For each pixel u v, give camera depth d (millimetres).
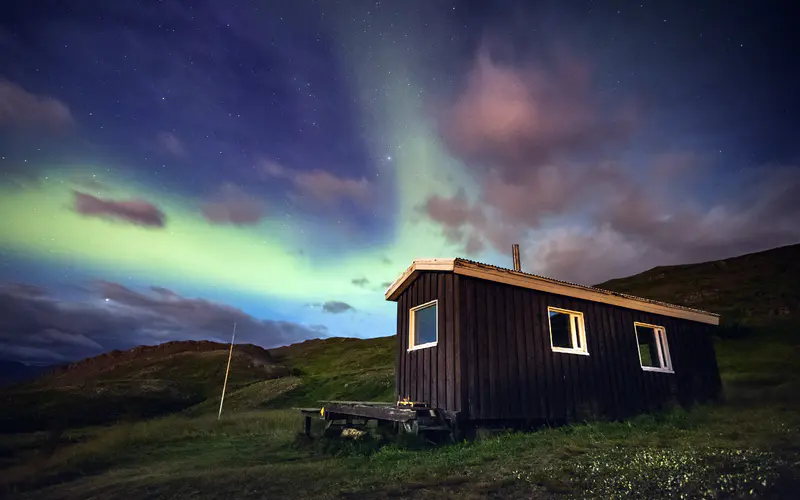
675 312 14336
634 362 12820
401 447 9023
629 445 7832
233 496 6082
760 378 19781
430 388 10438
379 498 5508
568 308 12023
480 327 10180
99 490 7297
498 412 9750
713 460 6273
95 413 29312
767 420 9781
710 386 14500
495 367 10062
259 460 9922
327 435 11703
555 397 10844
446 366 9945
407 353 11867
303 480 6695
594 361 11961
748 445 7180
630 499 4789
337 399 31031
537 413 10391
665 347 13938
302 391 35719
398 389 12078
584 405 11281
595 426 9977
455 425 9102
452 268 10227
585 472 6043
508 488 5574
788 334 29141
